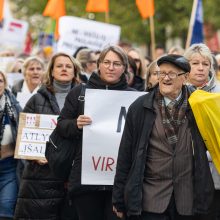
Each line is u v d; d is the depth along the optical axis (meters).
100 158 9.73
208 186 8.64
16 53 23.03
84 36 18.73
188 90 8.93
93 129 9.75
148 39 36.59
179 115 8.75
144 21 36.28
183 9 36.28
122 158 8.88
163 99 8.82
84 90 9.95
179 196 8.71
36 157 11.30
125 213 8.95
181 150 8.72
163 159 8.72
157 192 8.72
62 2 20.69
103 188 9.72
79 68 11.68
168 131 8.72
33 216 11.20
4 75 12.09
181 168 8.72
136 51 14.81
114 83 9.98
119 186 8.87
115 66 9.86
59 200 11.17
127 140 8.88
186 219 8.82
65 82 11.56
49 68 11.60
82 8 38.16
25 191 11.24
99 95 9.80
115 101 9.80
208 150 8.86
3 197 11.99
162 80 8.69
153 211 8.71
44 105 11.57
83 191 9.75
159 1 35.91
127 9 36.41
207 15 34.38
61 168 10.01
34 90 14.38
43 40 28.59
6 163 12.07
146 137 8.73
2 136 12.03
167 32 37.31
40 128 11.52
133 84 13.59
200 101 8.72
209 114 8.73
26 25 23.19
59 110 11.55
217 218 10.10
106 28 18.78
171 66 8.64
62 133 9.85
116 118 9.79
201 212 8.62
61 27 18.70
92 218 9.83
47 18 42.81
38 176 11.19
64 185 11.17
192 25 17.44
